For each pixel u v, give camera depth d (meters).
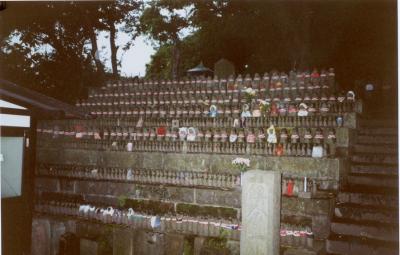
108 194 10.57
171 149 11.33
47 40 18.44
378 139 10.77
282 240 7.96
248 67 21.66
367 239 7.36
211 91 13.48
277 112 11.55
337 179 9.10
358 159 10.17
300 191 8.32
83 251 8.88
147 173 10.59
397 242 7.14
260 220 6.89
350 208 8.02
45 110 8.62
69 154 12.45
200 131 11.65
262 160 9.98
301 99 11.64
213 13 21.23
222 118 11.83
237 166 10.14
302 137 10.66
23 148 8.24
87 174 11.41
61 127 12.76
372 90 16.89
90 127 12.98
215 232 8.63
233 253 7.99
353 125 10.62
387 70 17.77
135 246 8.80
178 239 8.45
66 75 18.86
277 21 18.80
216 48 21.64
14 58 17.38
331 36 18.44
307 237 7.77
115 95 14.98
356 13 17.41
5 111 7.91
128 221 9.41
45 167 11.95
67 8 18.70
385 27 17.44
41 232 9.72
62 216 10.01
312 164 9.41
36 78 17.97
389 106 16.12
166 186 9.91
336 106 10.97
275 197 6.91
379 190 8.66
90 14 20.67
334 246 7.43
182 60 24.16
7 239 8.41
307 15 18.25
